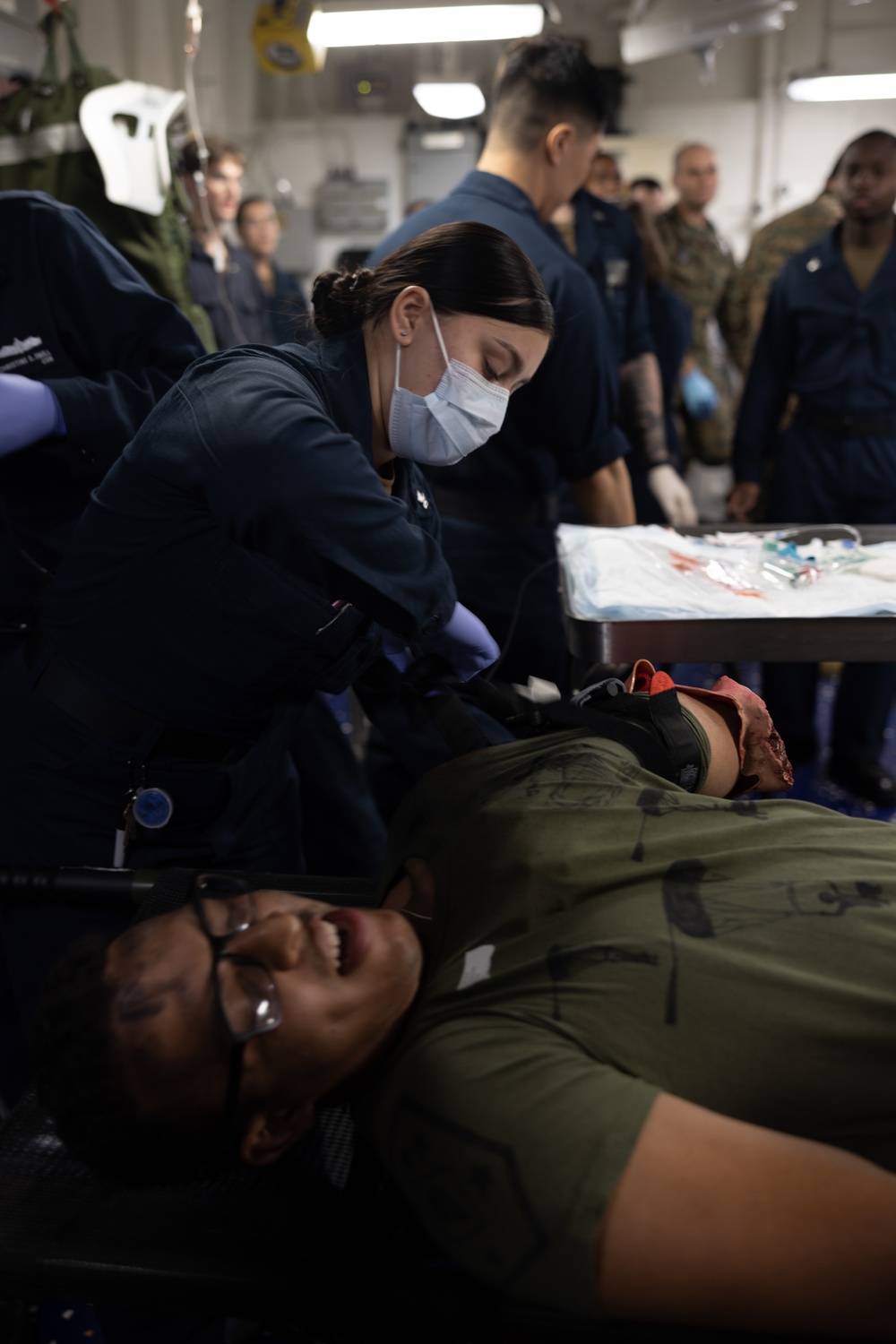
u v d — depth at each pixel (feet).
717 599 4.30
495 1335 2.41
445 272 3.17
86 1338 4.19
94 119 5.57
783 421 10.88
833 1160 2.19
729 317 12.51
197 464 2.83
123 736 3.49
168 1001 2.56
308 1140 3.01
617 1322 2.34
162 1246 2.66
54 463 4.00
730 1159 2.15
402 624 2.93
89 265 3.88
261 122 23.15
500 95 5.72
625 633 4.08
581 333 5.38
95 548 3.25
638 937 2.67
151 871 3.57
